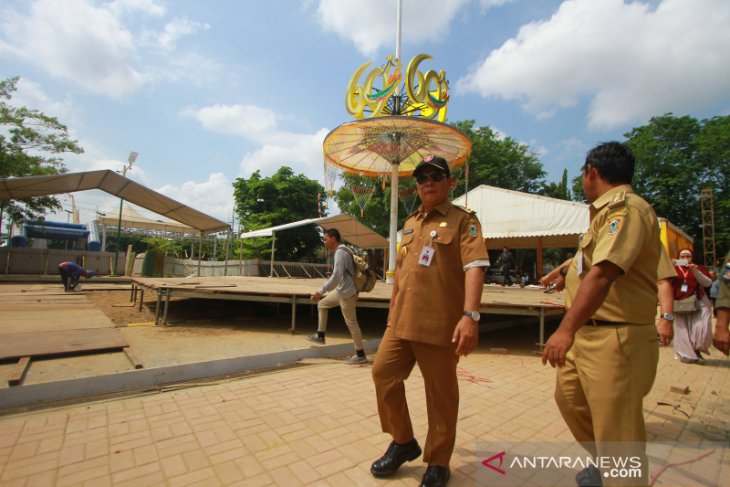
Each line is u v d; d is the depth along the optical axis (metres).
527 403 3.40
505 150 27.73
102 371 3.73
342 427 2.79
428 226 2.15
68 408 3.10
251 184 28.08
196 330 6.25
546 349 1.56
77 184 15.17
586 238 1.82
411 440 2.22
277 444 2.52
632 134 28.31
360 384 3.83
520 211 15.75
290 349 4.92
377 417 2.99
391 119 9.26
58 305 7.99
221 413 3.03
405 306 2.09
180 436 2.62
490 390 3.77
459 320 2.03
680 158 25.61
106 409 3.09
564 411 1.99
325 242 4.84
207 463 2.27
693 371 4.71
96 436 2.59
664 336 2.74
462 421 2.97
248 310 8.75
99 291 11.73
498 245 20.11
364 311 9.35
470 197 17.34
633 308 1.62
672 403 3.51
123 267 20.83
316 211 28.72
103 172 14.47
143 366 3.92
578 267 1.87
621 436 1.55
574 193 31.94
